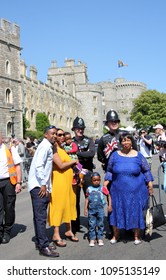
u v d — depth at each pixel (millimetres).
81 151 8539
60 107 76312
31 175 7145
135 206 7191
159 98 87062
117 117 7930
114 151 7582
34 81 63500
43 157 6980
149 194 7609
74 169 8023
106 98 118375
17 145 17438
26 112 59812
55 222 7418
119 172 7227
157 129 13859
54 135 7207
